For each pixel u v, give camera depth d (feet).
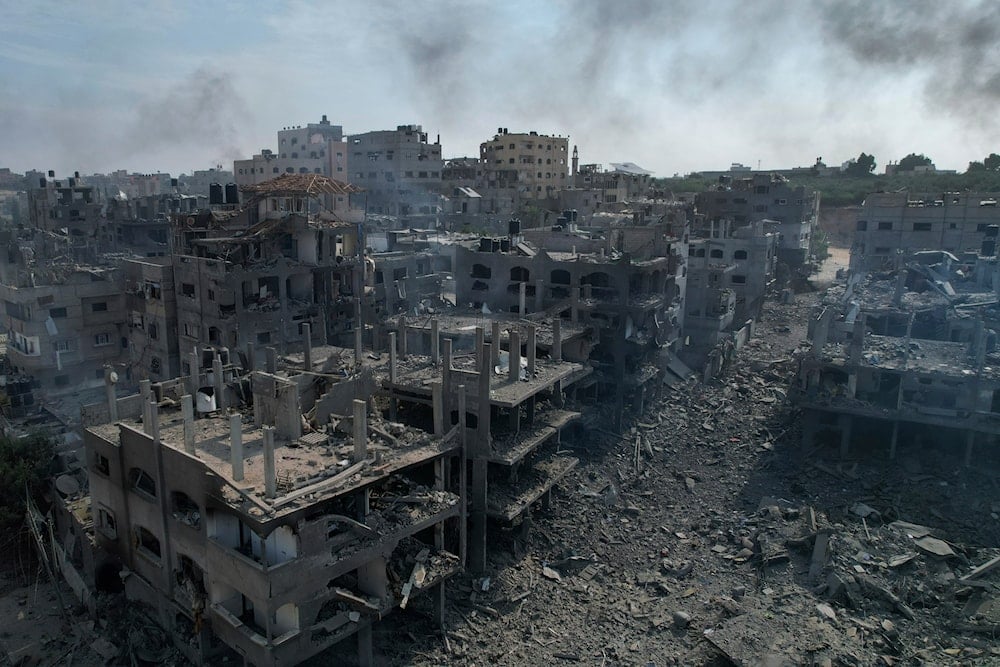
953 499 169.37
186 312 226.38
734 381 257.75
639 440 213.66
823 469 187.62
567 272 236.22
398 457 122.42
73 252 351.05
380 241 300.20
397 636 130.21
